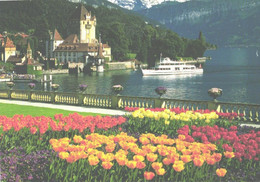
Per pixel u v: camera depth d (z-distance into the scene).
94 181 11.02
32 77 166.12
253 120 27.86
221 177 12.19
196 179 11.31
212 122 20.88
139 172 11.50
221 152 14.18
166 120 18.78
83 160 11.53
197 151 11.45
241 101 106.81
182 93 124.19
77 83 153.62
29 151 14.20
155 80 164.75
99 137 12.92
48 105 39.34
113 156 10.48
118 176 11.22
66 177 10.88
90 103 38.03
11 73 176.12
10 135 16.75
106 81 161.25
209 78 170.12
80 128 16.53
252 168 12.91
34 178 11.52
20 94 45.09
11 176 11.48
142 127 19.47
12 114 31.89
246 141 14.26
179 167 9.81
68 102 39.97
